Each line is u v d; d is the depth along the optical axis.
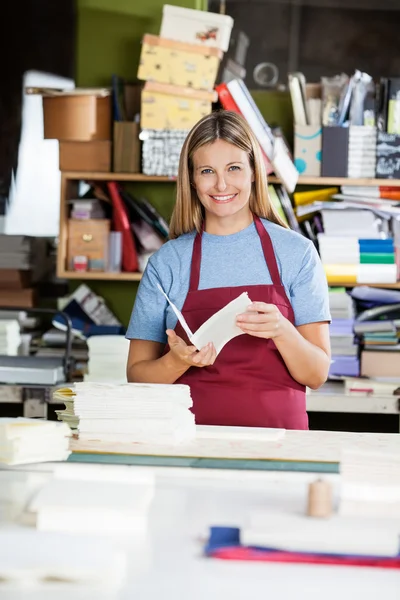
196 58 4.65
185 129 4.70
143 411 2.42
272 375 2.92
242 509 1.92
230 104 4.65
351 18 5.91
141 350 3.05
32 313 5.38
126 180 5.05
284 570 1.60
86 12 5.09
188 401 2.51
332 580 1.56
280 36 5.89
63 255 4.84
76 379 4.44
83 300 4.96
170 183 5.11
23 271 5.03
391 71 5.94
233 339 2.92
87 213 4.82
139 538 1.75
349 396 4.26
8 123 5.63
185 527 1.82
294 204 5.00
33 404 4.14
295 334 2.80
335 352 4.64
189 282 3.00
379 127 4.78
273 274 2.97
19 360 4.32
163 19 4.68
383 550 1.65
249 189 2.96
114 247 4.84
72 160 4.81
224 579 1.56
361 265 4.69
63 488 1.91
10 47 5.68
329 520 1.76
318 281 2.99
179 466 2.22
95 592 1.51
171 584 1.54
